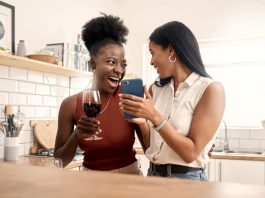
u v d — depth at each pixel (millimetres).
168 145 1124
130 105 1101
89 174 407
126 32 1609
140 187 342
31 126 2812
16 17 2736
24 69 2762
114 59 1497
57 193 320
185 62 1216
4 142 2361
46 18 3102
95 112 1336
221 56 3932
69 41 3445
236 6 3799
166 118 1242
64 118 1519
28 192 323
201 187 342
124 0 4359
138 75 4043
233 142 3727
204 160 1183
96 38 1555
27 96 2795
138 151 3422
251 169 3021
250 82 3811
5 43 2605
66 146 1443
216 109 1126
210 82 1169
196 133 1115
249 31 3734
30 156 2621
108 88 1478
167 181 369
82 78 3553
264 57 3744
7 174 406
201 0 3959
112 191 326
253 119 3793
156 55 1261
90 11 3842
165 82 1327
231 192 323
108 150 1401
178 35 1208
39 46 3000
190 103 1189
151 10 4223
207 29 3922
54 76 3131
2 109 2539
